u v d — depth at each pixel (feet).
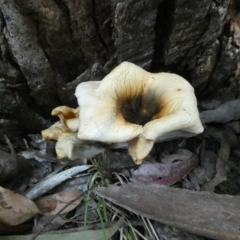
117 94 0.71
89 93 0.69
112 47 0.82
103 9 0.73
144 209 0.77
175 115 0.68
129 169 0.90
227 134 0.99
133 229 0.81
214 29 0.81
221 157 0.95
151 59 0.87
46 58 0.80
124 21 0.74
